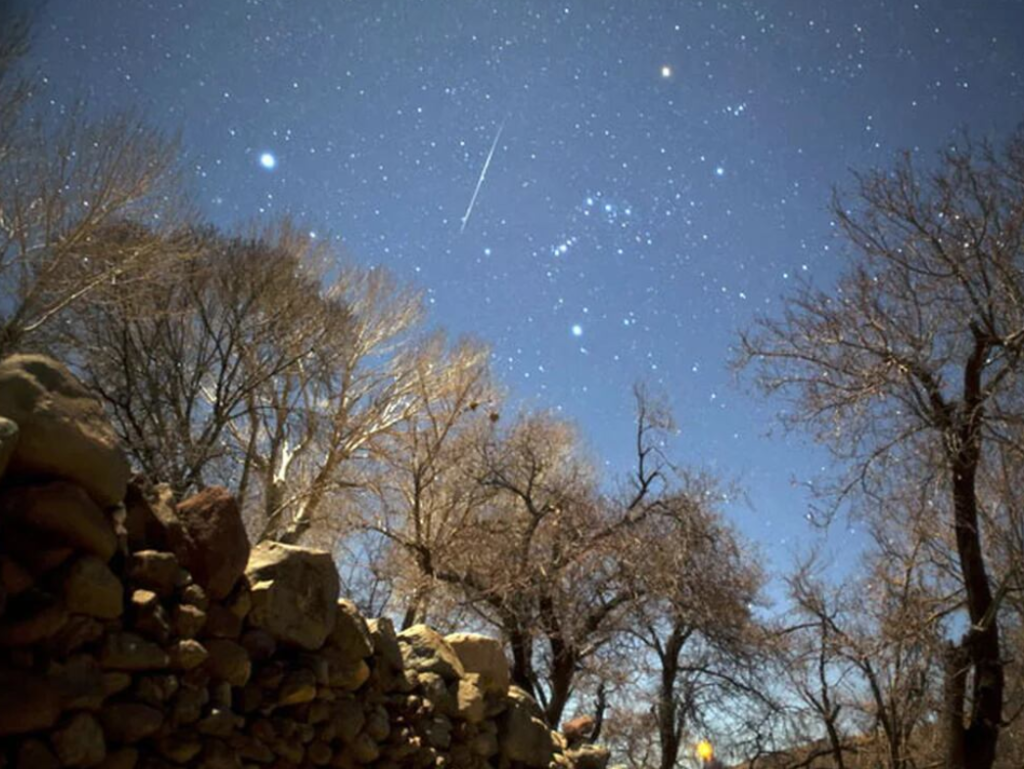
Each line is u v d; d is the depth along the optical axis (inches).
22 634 114.0
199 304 835.4
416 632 222.4
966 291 501.4
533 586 631.8
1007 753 648.4
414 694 203.0
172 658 133.2
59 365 129.9
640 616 631.2
